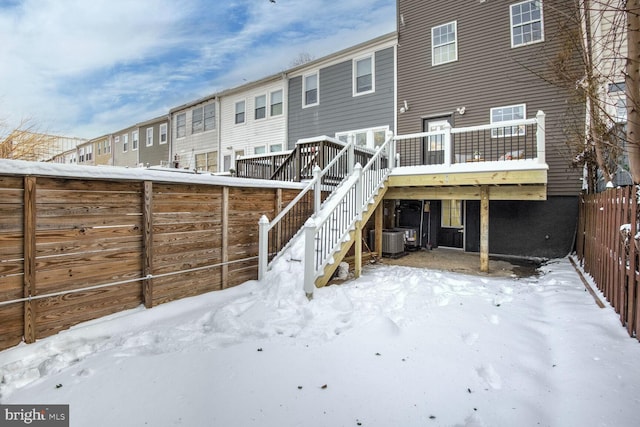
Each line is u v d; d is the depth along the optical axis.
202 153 16.58
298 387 2.36
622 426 1.88
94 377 2.45
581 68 5.69
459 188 7.06
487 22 9.11
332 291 4.71
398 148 10.42
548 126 8.28
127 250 3.56
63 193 3.07
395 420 2.03
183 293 4.10
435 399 2.24
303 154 7.32
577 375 2.44
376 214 8.10
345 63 11.62
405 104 10.23
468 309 4.07
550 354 2.89
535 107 8.45
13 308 2.79
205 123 16.45
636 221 2.94
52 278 3.00
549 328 3.45
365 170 6.26
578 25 5.23
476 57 9.25
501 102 8.89
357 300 4.45
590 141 5.90
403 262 7.77
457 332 3.35
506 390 2.35
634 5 2.63
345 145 7.52
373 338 3.17
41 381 2.41
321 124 12.16
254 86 14.26
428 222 10.23
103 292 3.36
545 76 8.08
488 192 6.76
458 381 2.46
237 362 2.70
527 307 4.16
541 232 8.55
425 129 10.09
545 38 8.29
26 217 2.84
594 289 4.55
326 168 6.24
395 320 3.71
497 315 3.86
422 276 6.02
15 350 2.74
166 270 3.91
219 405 2.14
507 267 7.25
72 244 3.14
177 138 18.03
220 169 15.55
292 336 3.29
